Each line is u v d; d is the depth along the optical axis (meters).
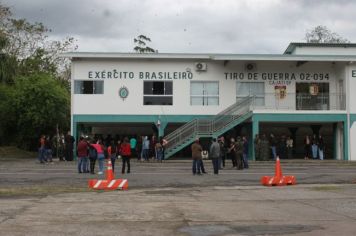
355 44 43.72
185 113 40.09
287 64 40.94
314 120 39.53
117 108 39.72
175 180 21.94
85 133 43.25
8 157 41.12
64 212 11.95
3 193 16.69
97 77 39.62
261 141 36.91
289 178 20.16
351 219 10.99
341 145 40.69
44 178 22.50
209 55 39.56
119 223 10.46
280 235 9.18
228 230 9.68
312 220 10.86
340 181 21.72
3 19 53.25
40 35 59.53
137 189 18.61
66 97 45.28
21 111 43.94
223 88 40.44
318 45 43.91
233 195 15.97
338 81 41.12
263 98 40.66
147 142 36.31
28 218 10.97
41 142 33.41
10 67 46.91
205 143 39.00
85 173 25.05
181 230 9.70
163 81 40.09
